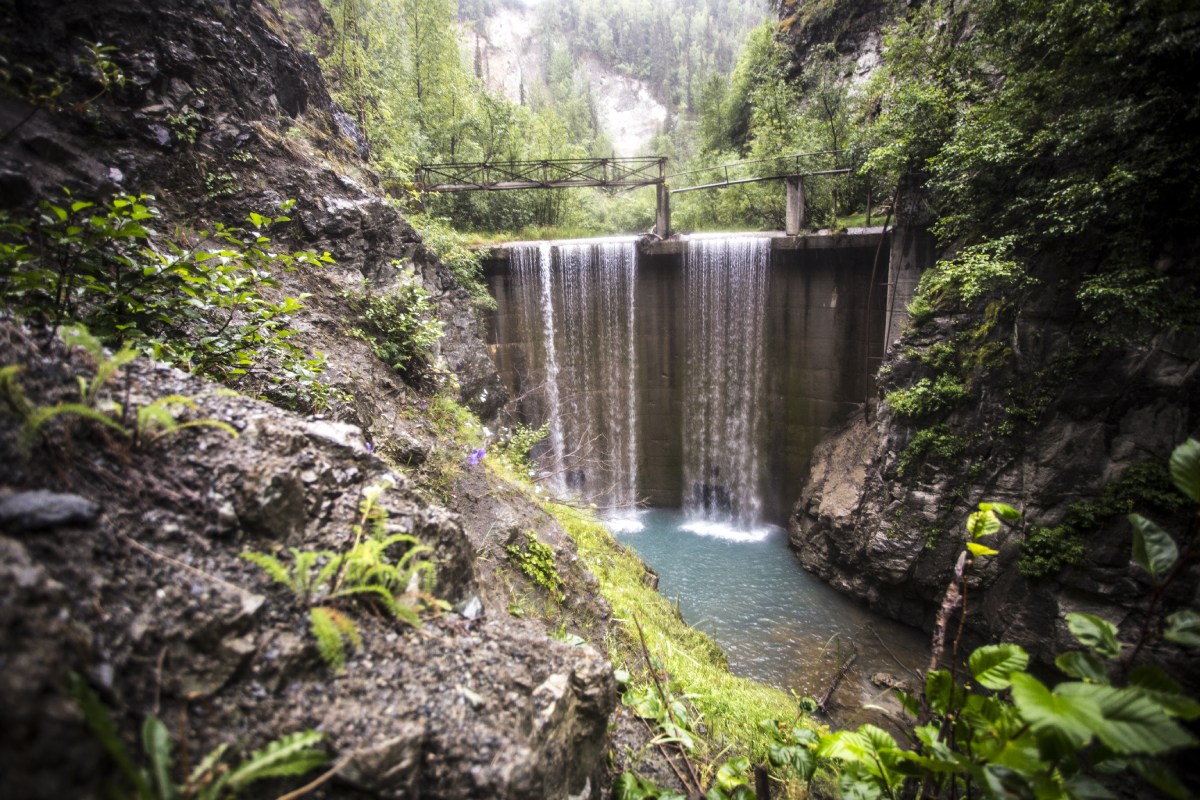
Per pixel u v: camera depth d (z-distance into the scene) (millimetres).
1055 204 7488
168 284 3213
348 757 1637
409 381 6809
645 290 14555
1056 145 7574
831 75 18266
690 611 10453
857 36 18594
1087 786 1912
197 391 2447
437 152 17719
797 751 3371
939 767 2096
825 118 17266
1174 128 6516
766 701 6117
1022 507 8641
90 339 1880
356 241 6934
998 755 1959
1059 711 1626
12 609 1211
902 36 10812
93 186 4035
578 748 2549
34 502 1531
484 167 15375
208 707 1587
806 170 16438
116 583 1602
